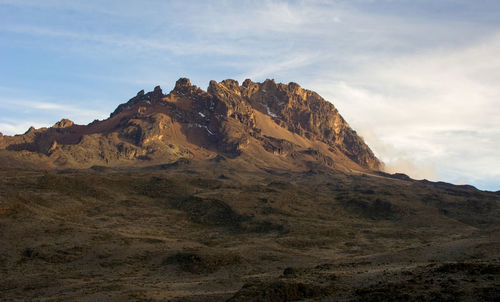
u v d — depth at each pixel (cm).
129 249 11062
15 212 12525
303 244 13900
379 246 13975
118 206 18950
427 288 5312
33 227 11631
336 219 19562
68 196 18388
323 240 14562
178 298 6662
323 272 7512
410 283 5650
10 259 9775
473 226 19950
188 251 10850
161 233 15125
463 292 4966
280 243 13750
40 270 9419
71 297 7006
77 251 10575
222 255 10488
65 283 8431
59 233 11550
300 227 16275
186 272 9725
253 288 6175
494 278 5344
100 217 16688
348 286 6106
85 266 9894
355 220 19925
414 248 9612
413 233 16562
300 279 6731
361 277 6475
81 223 15112
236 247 12781
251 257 11206
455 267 6038
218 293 6931
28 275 8950
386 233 16462
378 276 6381
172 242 12188
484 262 6606
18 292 7831
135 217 17488
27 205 14862
